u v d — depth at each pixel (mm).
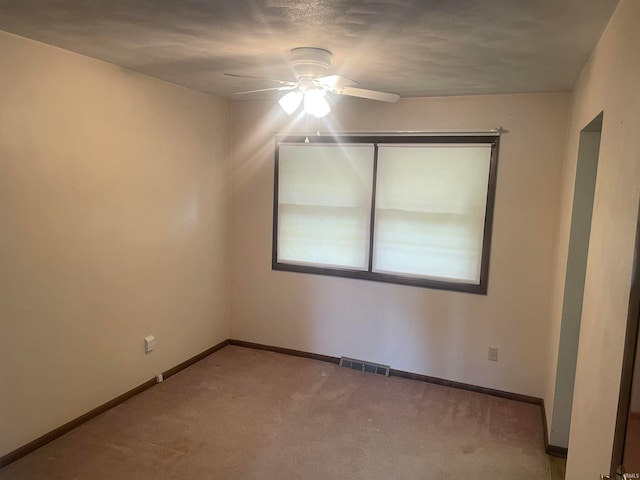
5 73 2422
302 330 4363
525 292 3590
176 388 3668
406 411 3436
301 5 1821
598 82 2127
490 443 3053
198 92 3881
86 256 2994
